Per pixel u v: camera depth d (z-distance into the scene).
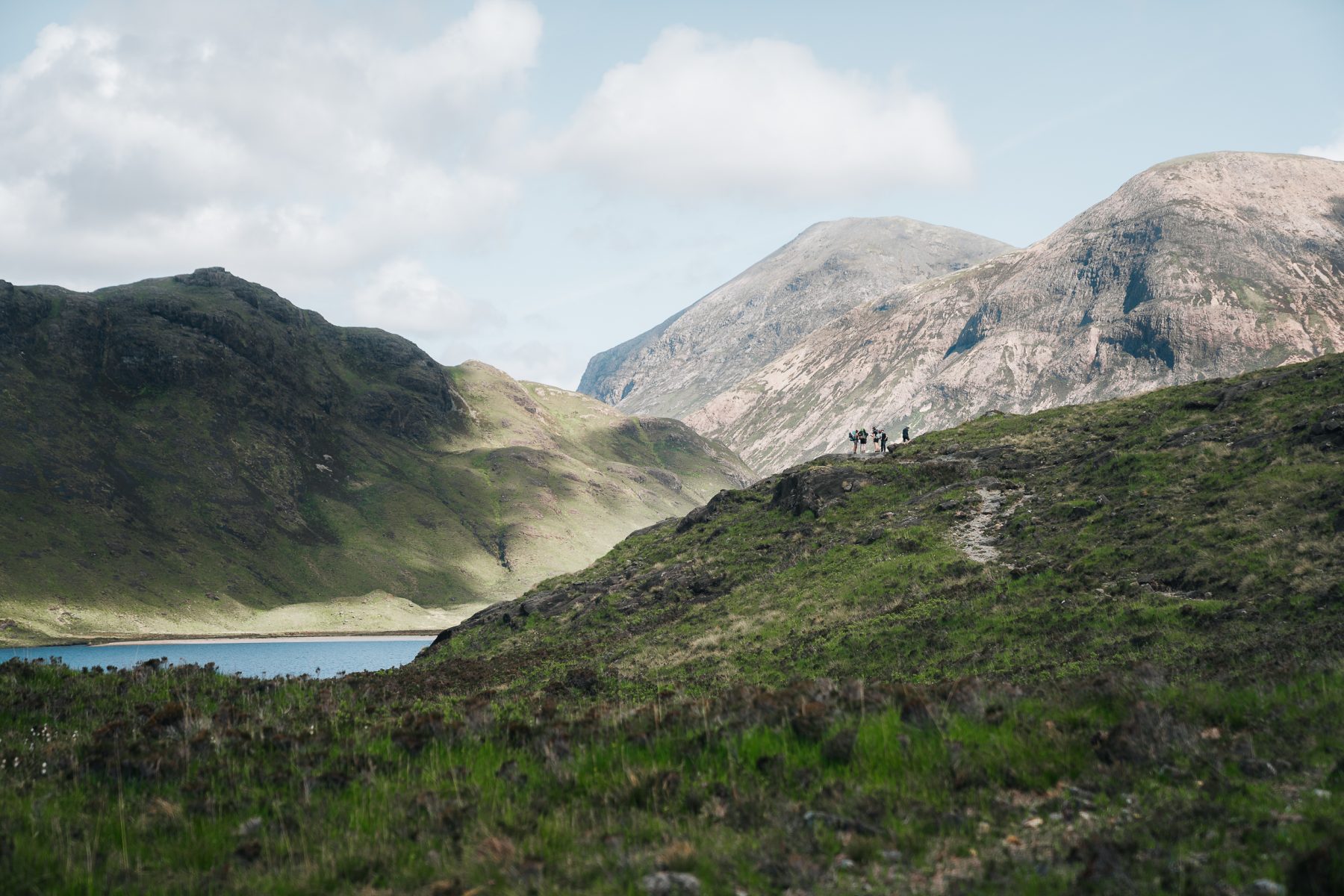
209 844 10.09
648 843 9.41
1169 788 9.67
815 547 50.03
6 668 21.03
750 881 8.08
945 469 55.41
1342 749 10.31
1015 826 9.11
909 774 10.60
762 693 14.09
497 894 8.20
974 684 13.54
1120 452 47.50
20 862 9.05
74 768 12.88
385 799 11.55
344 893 8.66
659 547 63.50
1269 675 14.69
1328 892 6.76
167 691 21.17
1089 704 13.18
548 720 16.17
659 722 13.57
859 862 8.45
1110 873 7.41
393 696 24.97
